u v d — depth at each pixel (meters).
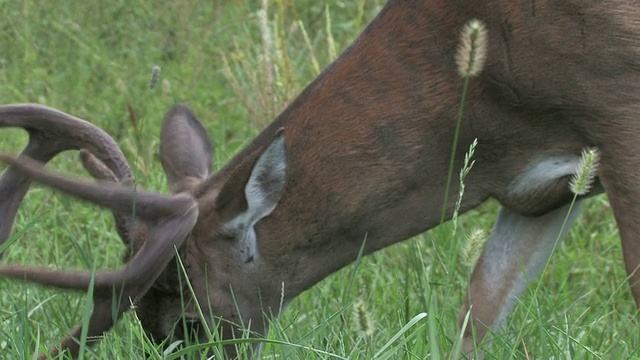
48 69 17.98
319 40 18.02
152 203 10.05
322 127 11.06
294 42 17.84
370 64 11.09
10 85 17.09
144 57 18.11
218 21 18.56
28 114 10.79
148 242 10.04
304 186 11.03
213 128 16.45
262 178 10.43
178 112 11.70
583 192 10.33
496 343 10.85
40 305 11.25
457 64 10.76
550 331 11.09
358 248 11.34
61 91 17.16
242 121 16.72
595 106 10.74
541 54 10.74
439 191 11.26
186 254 10.71
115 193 9.73
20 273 9.38
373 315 11.73
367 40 11.15
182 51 18.36
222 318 10.93
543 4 10.67
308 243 11.13
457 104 11.00
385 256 13.58
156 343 10.87
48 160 10.96
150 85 12.26
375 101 11.03
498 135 11.07
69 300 11.70
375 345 10.62
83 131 10.82
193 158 11.41
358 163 11.05
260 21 16.16
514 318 12.19
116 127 16.45
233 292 10.95
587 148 10.97
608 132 10.77
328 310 11.68
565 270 13.50
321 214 11.08
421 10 11.02
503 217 11.83
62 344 10.32
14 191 10.80
